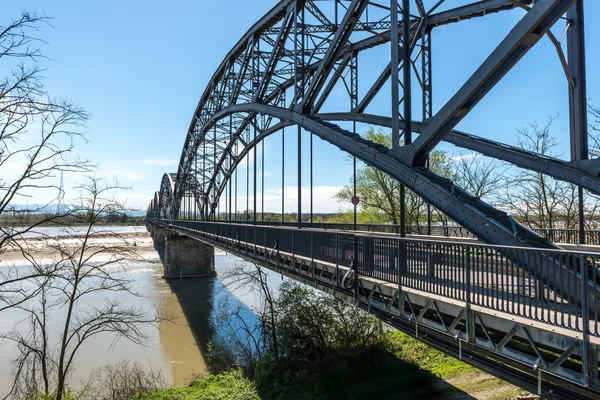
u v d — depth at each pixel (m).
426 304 7.29
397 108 9.95
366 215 33.91
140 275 52.09
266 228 16.77
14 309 29.86
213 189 48.50
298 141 17.27
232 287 42.28
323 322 16.28
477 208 7.46
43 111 9.55
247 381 16.11
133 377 17.30
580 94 10.50
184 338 25.06
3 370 19.12
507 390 12.55
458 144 14.95
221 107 35.34
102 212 12.61
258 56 24.98
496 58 7.04
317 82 15.80
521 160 12.40
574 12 10.64
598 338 4.72
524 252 5.57
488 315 6.00
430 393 12.97
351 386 14.13
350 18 13.62
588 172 10.17
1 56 8.70
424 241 7.50
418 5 14.44
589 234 15.17
